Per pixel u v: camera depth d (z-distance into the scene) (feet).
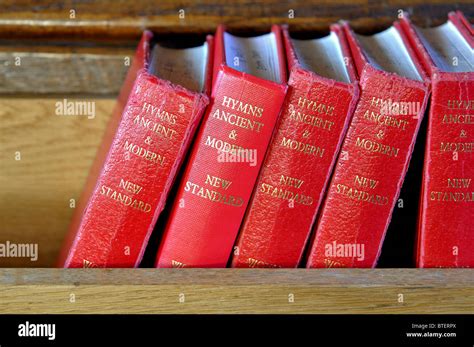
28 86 2.72
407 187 2.48
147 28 2.70
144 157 2.08
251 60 2.31
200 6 2.71
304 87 2.06
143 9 2.70
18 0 2.68
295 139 2.10
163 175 2.10
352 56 2.32
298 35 2.74
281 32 2.55
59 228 2.88
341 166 2.15
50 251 2.90
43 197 2.85
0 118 2.73
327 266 2.20
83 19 2.68
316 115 2.08
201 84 2.22
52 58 2.68
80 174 2.83
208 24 2.70
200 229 2.14
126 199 2.11
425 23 2.72
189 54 2.53
